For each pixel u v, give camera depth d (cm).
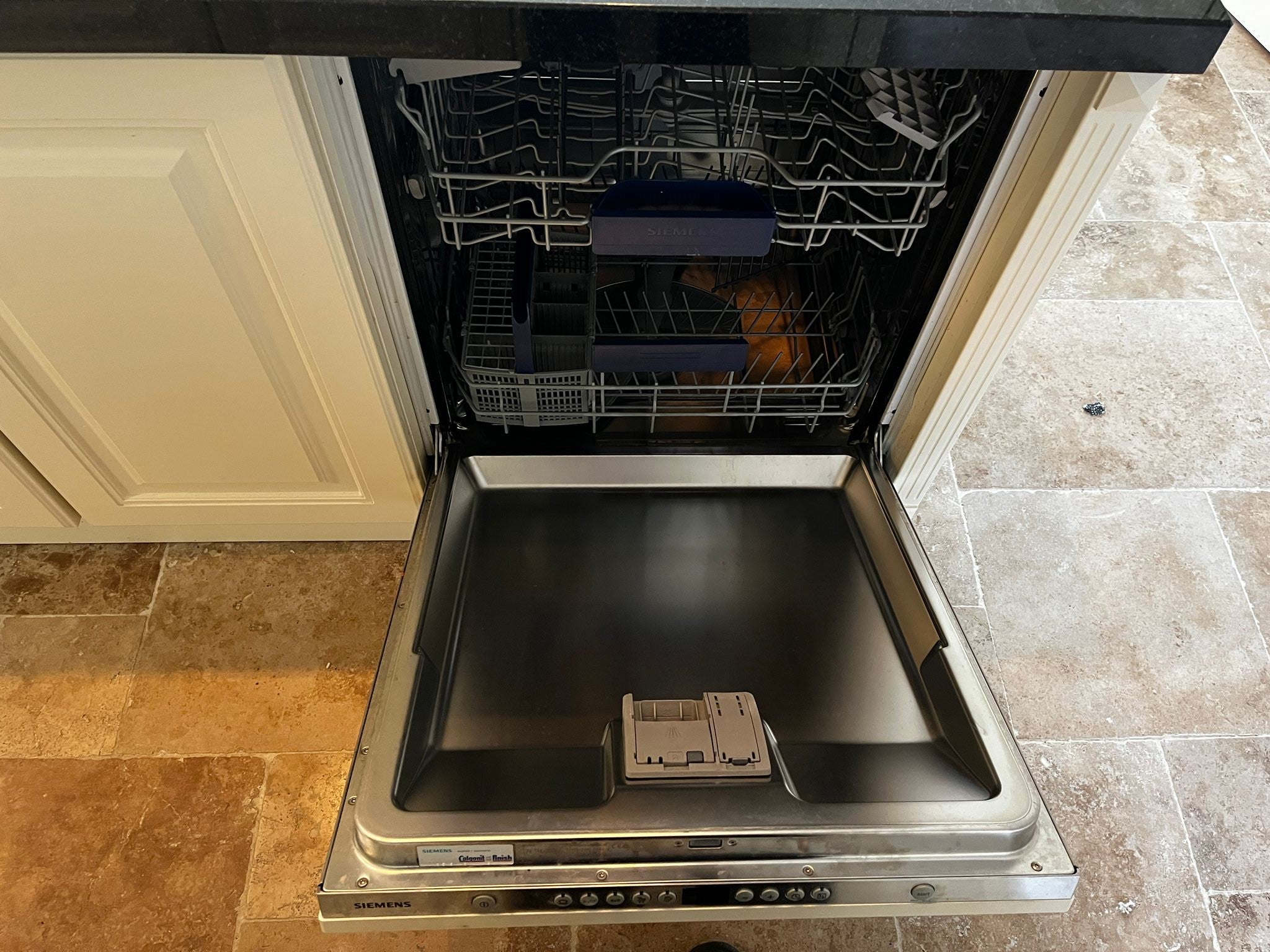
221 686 122
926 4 64
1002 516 146
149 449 109
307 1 61
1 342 92
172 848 108
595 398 117
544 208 89
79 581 131
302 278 87
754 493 120
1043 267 93
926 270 101
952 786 88
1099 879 111
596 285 124
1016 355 170
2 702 119
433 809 82
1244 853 114
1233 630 134
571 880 78
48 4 59
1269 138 217
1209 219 197
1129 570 140
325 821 111
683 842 80
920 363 116
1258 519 148
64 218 79
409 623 96
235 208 80
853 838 80
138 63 67
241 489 119
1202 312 179
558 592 107
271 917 104
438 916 79
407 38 63
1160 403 163
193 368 97
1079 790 118
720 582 109
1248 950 107
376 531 134
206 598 130
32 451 107
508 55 65
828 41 65
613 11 62
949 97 93
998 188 90
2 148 73
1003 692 127
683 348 106
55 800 111
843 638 104
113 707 119
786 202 124
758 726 90
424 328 106
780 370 126
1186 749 122
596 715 95
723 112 115
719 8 62
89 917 103
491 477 119
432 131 98
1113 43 66
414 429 114
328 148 78
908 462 126
